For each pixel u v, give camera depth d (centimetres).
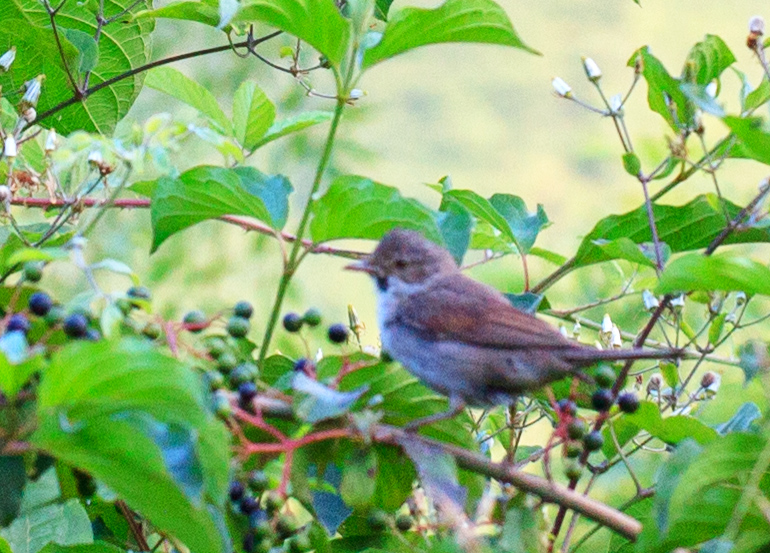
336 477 834
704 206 986
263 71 1858
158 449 562
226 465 597
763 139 705
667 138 905
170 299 1834
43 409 563
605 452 932
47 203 1000
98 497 858
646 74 942
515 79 2811
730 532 666
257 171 863
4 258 912
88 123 1217
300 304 1969
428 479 709
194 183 817
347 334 842
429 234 820
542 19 2911
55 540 889
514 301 1018
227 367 748
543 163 2641
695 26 2797
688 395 1011
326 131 1936
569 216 2486
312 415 708
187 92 1122
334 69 820
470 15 784
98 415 571
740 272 722
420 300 977
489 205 997
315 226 827
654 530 673
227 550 650
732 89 2698
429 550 698
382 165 2459
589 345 963
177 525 609
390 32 796
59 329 713
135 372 557
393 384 830
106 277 1830
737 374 1489
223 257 1878
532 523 713
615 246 911
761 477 715
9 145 916
